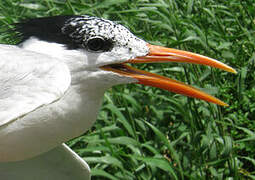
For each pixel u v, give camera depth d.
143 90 0.90
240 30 1.03
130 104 0.88
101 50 0.61
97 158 0.75
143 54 0.63
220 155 0.83
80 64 0.61
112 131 0.83
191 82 0.86
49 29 0.62
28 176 0.69
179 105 0.82
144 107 0.89
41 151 0.61
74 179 0.69
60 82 0.58
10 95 0.58
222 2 1.14
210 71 0.86
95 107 0.62
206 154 0.83
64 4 0.88
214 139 0.82
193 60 0.65
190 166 0.81
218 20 0.99
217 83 0.93
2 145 0.60
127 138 0.77
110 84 0.62
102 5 0.87
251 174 0.85
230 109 0.90
